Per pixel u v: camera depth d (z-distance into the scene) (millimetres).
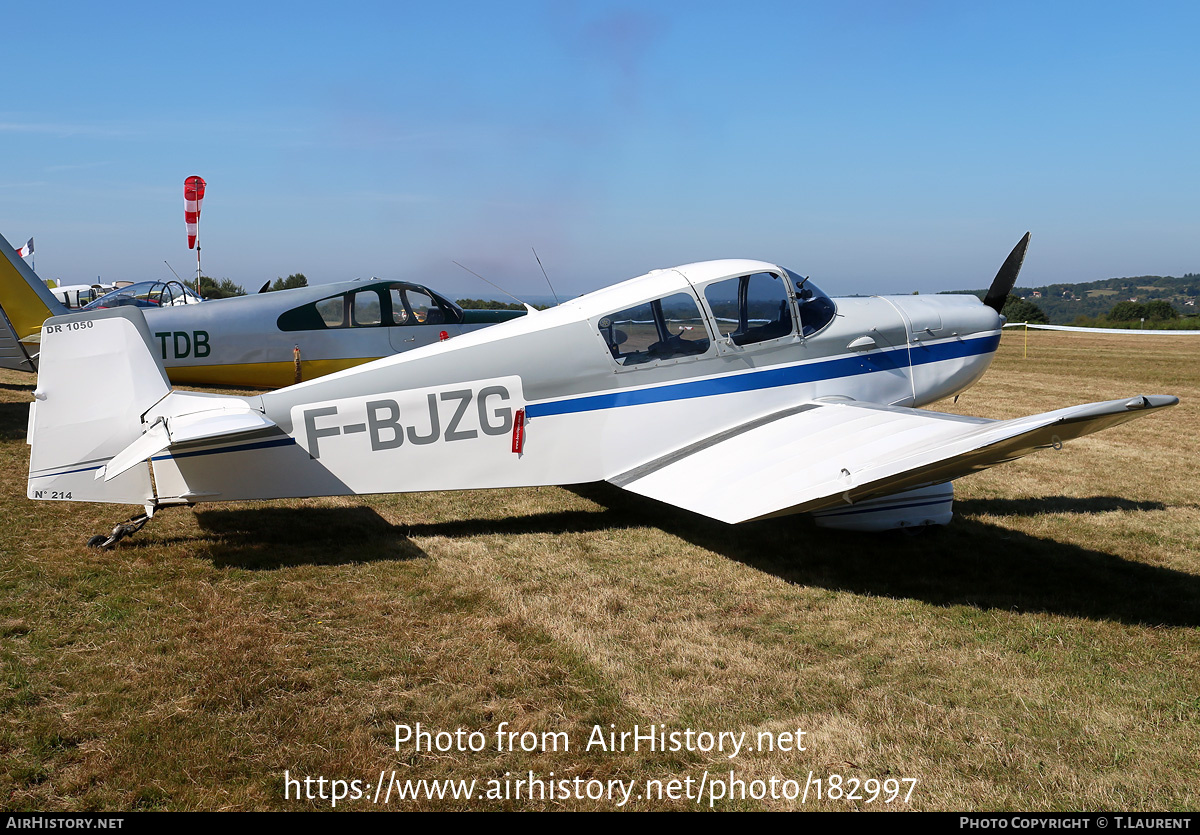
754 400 5781
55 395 4594
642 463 5516
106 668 3295
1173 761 2797
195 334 9320
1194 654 3656
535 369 5227
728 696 3221
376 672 3340
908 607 4219
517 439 5242
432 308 10336
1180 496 6820
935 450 3891
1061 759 2809
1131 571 4887
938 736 2932
